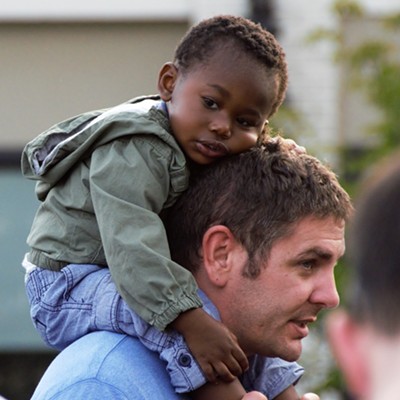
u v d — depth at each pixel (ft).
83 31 63.98
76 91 63.98
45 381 23.43
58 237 23.71
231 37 24.43
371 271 13.28
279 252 23.38
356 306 13.39
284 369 25.11
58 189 24.03
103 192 22.94
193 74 24.29
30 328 65.41
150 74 64.08
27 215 65.05
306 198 23.43
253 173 23.77
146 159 23.27
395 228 13.24
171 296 22.21
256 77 24.25
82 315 23.45
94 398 22.45
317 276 23.63
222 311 23.72
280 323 23.61
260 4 65.21
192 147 24.11
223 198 23.72
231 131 24.13
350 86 61.77
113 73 63.98
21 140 64.13
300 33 65.41
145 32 64.08
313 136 60.90
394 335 13.10
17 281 65.31
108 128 23.45
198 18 64.18
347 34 65.05
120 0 63.82
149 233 22.54
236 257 23.57
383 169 13.70
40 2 63.72
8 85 63.87
